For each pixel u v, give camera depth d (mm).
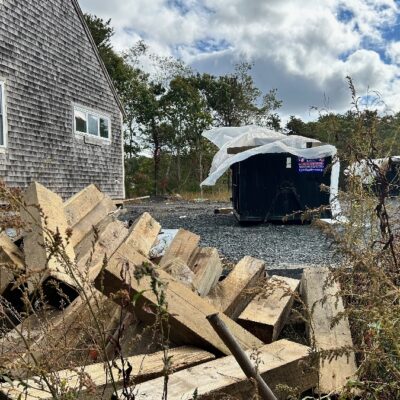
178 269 2436
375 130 2049
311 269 2783
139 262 1882
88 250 2701
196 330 1870
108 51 31250
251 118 40219
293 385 1761
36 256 2184
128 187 30469
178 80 33500
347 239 2035
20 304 2146
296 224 10914
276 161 10781
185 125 34094
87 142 13023
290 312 2621
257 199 10914
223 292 2615
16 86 9969
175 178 35250
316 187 10633
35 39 10727
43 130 10930
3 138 9492
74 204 3176
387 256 1931
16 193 1495
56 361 1371
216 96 38875
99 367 1600
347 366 1827
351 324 2133
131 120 32844
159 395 1469
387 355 1365
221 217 13734
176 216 14477
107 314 1855
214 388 1524
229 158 10656
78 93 12656
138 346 1921
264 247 7477
